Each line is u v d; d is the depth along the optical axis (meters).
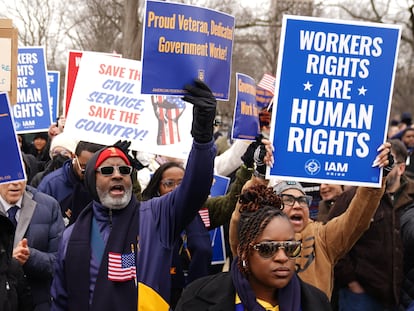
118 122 6.38
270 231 3.66
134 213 4.71
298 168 4.59
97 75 6.41
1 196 5.91
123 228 4.62
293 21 4.57
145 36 4.62
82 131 6.36
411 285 6.03
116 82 6.40
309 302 3.73
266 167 4.78
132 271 4.56
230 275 3.82
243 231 3.73
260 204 3.78
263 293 3.74
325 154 4.59
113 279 4.51
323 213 6.75
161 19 4.65
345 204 6.03
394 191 6.29
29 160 9.46
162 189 6.04
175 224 4.70
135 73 6.40
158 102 6.40
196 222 5.76
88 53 6.44
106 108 6.38
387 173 4.68
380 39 4.60
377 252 5.87
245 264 3.72
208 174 4.61
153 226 4.68
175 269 5.63
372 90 4.61
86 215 4.77
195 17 4.75
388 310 5.95
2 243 4.90
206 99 4.54
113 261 4.54
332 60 4.60
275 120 4.58
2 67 5.98
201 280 3.89
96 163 4.68
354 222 5.02
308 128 4.59
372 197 4.88
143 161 8.38
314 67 4.59
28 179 8.49
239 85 6.47
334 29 4.59
